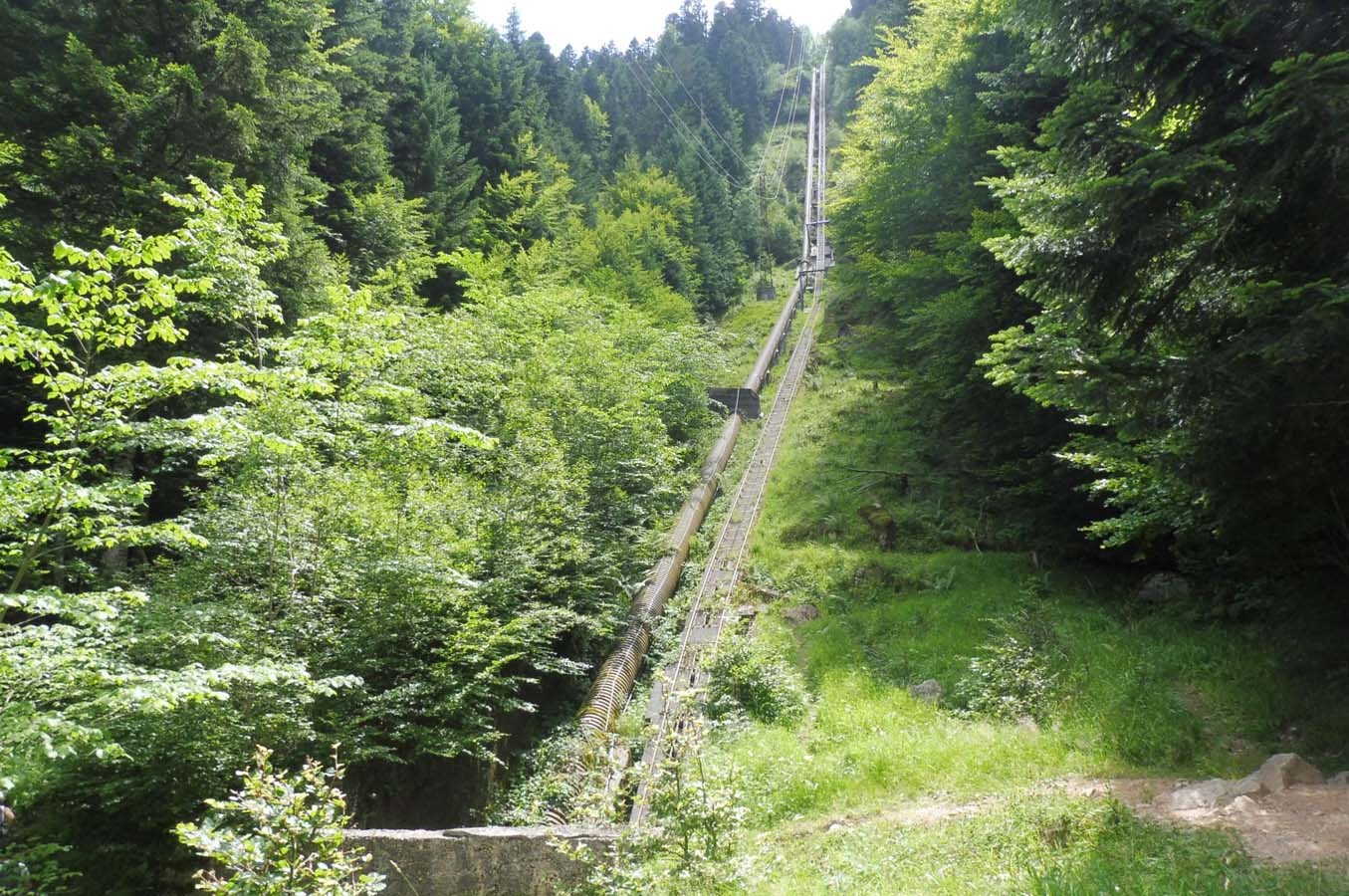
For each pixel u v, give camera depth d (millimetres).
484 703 11227
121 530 7445
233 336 14383
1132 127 8133
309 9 18562
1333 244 7668
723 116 88750
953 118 20484
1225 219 7820
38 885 7957
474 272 25078
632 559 16984
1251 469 7918
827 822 9320
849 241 26953
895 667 14008
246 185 15055
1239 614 12633
